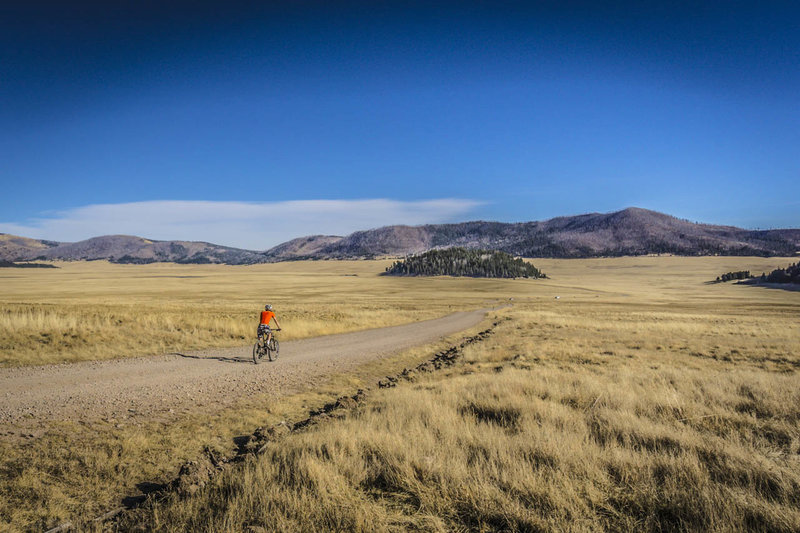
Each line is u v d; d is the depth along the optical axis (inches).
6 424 252.2
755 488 159.6
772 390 332.8
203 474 183.6
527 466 177.0
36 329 607.8
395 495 161.0
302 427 263.1
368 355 669.3
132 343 625.3
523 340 815.1
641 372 439.2
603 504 150.2
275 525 134.6
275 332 893.8
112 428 257.8
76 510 157.6
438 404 290.5
